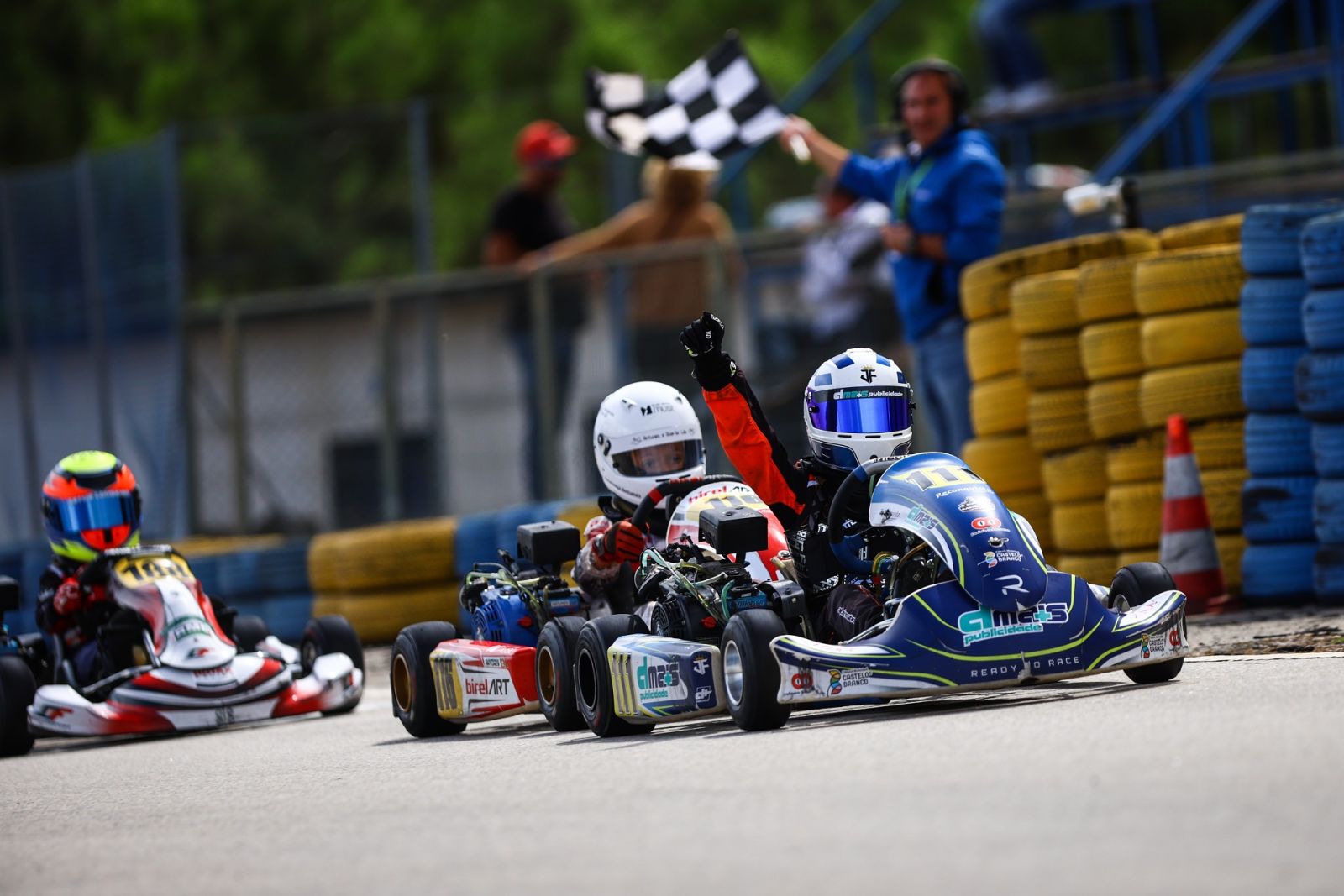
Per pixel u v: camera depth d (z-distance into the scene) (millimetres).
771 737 18141
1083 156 113688
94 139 119750
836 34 109375
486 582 25562
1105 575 31375
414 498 53594
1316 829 11305
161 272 56406
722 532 19703
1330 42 51281
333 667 29734
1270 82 52594
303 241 94188
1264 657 21984
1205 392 29609
